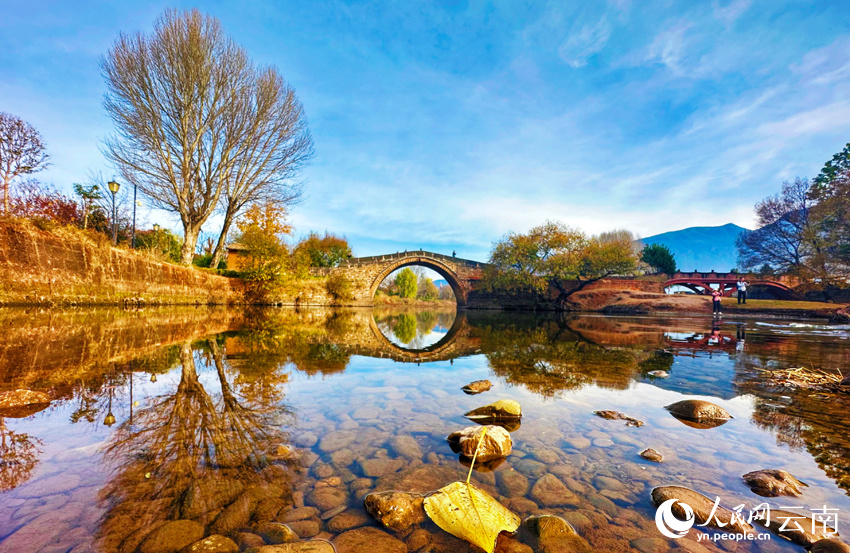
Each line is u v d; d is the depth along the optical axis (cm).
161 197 2027
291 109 2286
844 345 866
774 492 205
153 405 339
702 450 266
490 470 230
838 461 250
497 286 3503
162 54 1811
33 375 430
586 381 491
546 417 339
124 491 189
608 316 2303
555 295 3659
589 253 3170
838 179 2841
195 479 205
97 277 1373
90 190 2242
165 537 153
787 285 3275
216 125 2069
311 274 3228
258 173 2288
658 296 3088
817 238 2783
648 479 222
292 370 523
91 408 324
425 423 316
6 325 804
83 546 146
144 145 1875
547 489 208
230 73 2009
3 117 1719
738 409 369
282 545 151
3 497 179
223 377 459
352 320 1758
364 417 328
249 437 269
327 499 190
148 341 718
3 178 1748
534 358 686
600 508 189
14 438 255
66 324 873
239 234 3002
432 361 646
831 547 152
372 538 161
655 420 333
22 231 1113
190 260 2086
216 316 1430
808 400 404
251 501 185
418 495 195
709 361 646
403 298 5803
